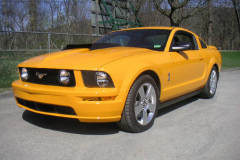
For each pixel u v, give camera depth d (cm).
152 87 364
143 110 354
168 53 409
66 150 297
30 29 2416
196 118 425
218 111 470
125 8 1653
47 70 324
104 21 1520
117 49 395
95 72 304
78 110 303
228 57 2105
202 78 512
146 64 348
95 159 276
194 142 325
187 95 473
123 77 317
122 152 293
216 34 5641
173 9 1345
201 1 1345
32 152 292
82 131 357
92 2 1470
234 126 388
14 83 363
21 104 366
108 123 389
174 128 375
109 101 305
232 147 312
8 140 325
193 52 485
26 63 354
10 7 2419
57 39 901
